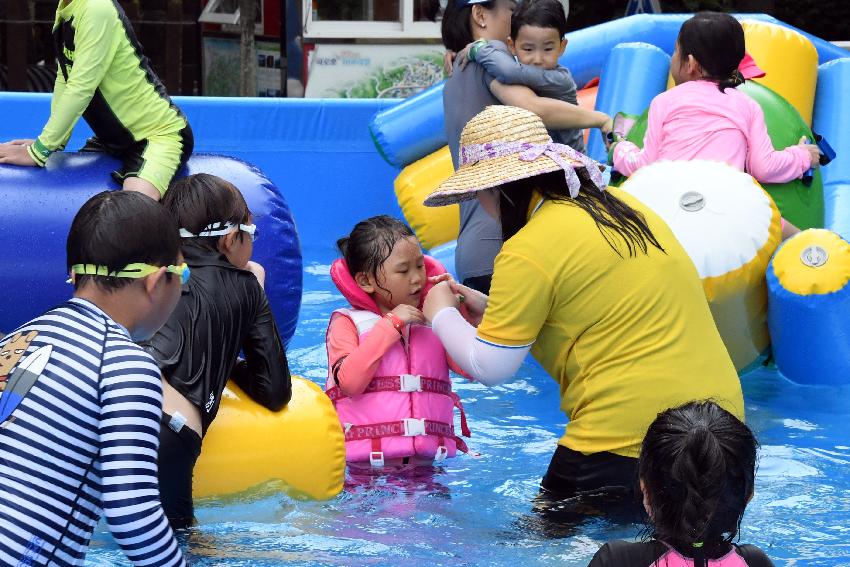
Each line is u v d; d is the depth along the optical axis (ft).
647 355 17.85
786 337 26.73
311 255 43.14
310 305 36.24
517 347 18.20
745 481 11.82
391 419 21.44
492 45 28.48
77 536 13.07
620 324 17.93
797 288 25.79
